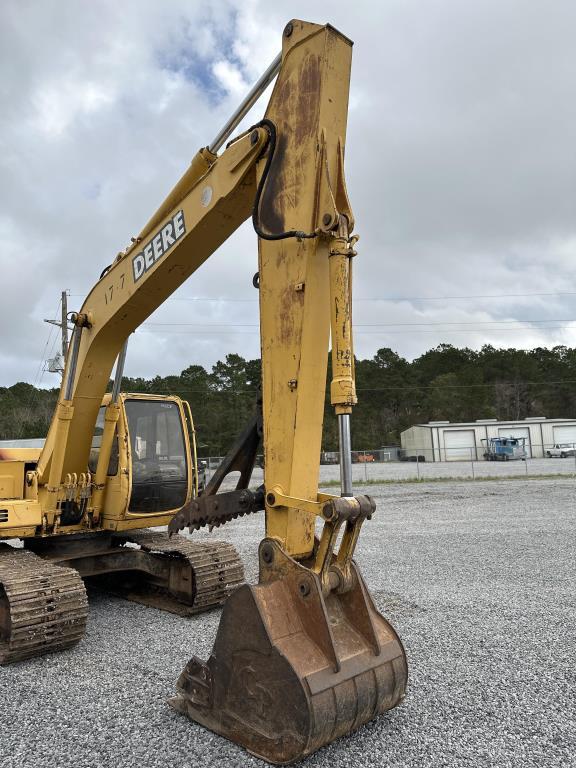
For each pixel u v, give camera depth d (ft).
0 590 15.78
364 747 9.96
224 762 9.43
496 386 257.55
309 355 10.68
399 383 253.44
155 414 21.30
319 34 11.03
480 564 25.29
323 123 10.78
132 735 10.58
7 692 12.90
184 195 14.37
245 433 11.50
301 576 9.68
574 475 76.59
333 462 148.46
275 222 11.18
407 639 15.72
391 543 30.76
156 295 15.81
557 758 9.64
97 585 23.52
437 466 115.03
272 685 9.18
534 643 15.29
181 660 14.67
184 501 21.53
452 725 10.78
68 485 18.60
